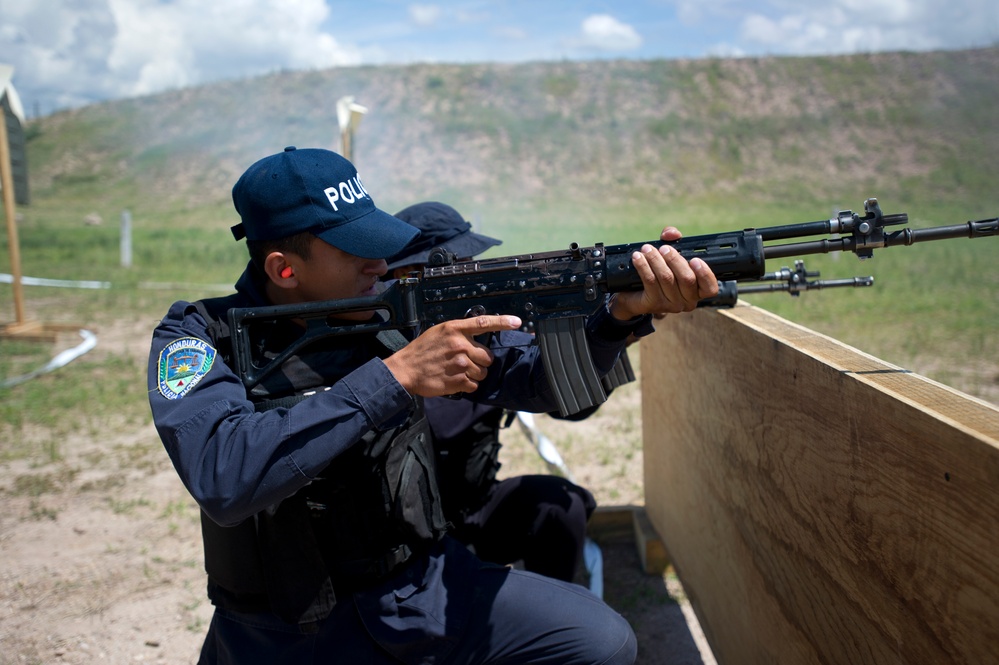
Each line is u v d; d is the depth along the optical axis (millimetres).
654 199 31953
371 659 1820
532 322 1739
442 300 1763
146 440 5594
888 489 1372
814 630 1763
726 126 36875
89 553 3986
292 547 1751
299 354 1891
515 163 35156
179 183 35250
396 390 1604
